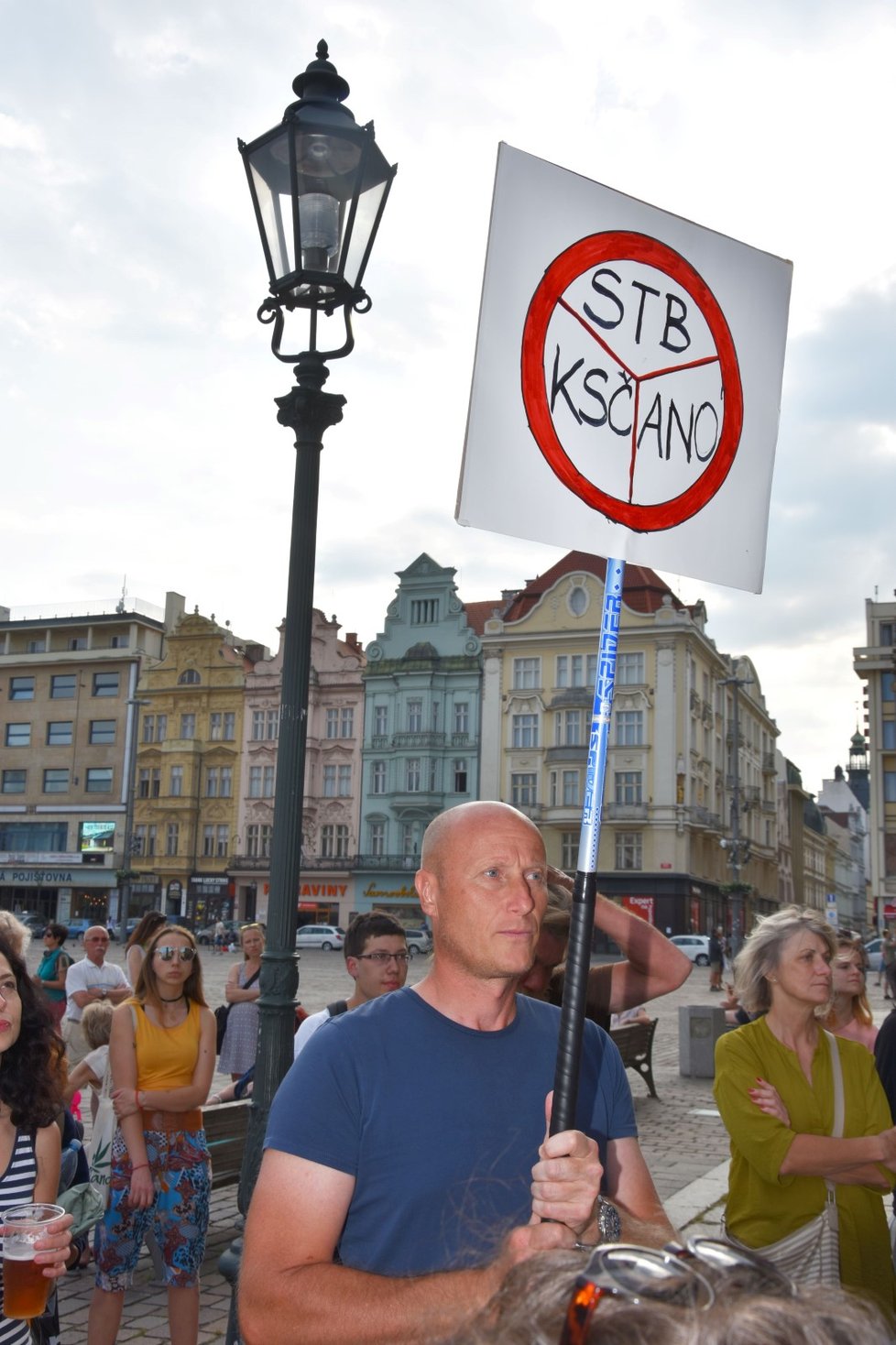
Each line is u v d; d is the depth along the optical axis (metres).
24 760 67.00
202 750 63.06
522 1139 2.15
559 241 2.50
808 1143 3.35
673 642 55.44
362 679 60.50
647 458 2.58
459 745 58.06
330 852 60.00
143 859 63.19
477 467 2.37
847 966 5.37
